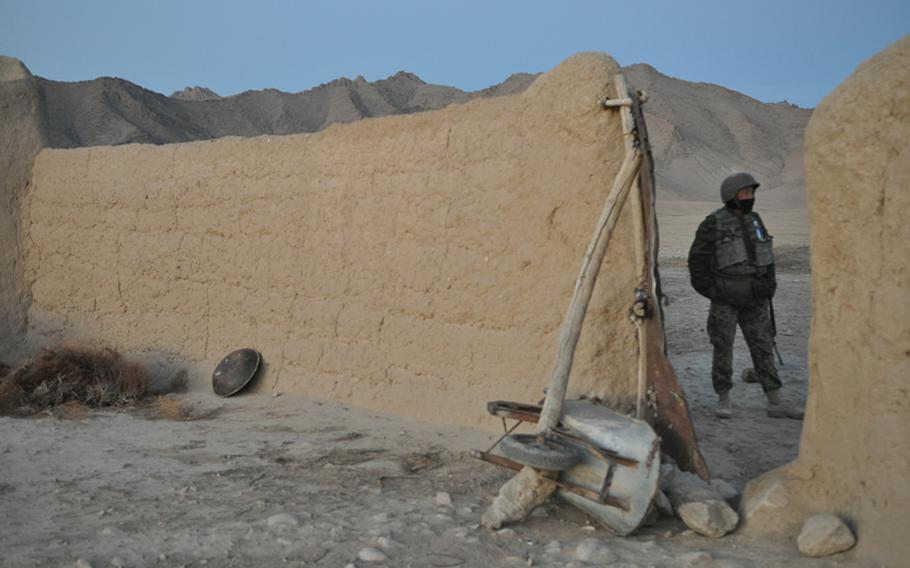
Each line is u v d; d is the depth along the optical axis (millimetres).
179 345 9758
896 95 4070
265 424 7645
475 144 7043
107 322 10562
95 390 8758
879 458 4051
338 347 8266
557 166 6375
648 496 4449
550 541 4508
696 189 146250
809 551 4098
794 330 11805
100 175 10719
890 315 4059
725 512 4555
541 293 6535
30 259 11555
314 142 8570
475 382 7062
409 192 7598
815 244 4453
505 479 5695
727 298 7324
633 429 4582
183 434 7332
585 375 5996
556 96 6352
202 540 4500
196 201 9664
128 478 5879
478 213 6996
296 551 4348
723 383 7430
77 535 4625
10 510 5113
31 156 11625
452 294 7223
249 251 9148
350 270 8180
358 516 4914
